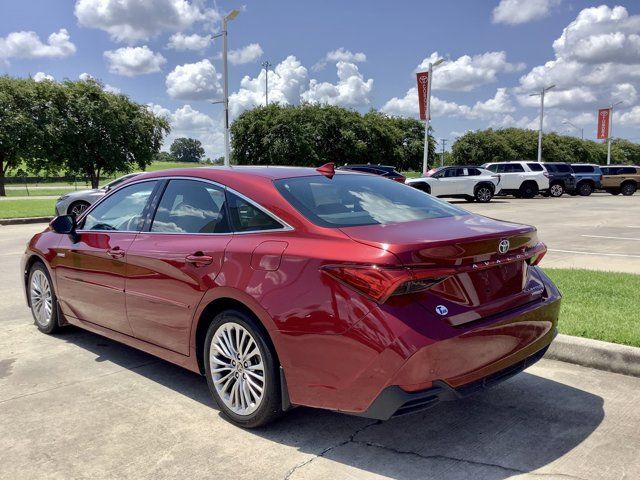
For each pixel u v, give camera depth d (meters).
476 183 26.53
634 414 3.76
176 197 4.26
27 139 34.75
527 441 3.40
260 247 3.44
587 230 14.44
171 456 3.25
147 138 38.94
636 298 6.22
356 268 2.96
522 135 67.62
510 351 3.26
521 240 3.41
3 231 15.52
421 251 2.92
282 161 45.16
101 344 5.34
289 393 3.27
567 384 4.27
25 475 3.05
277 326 3.22
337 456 3.24
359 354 2.93
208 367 3.78
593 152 80.62
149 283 4.12
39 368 4.70
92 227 4.98
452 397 2.98
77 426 3.63
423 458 3.21
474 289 3.15
